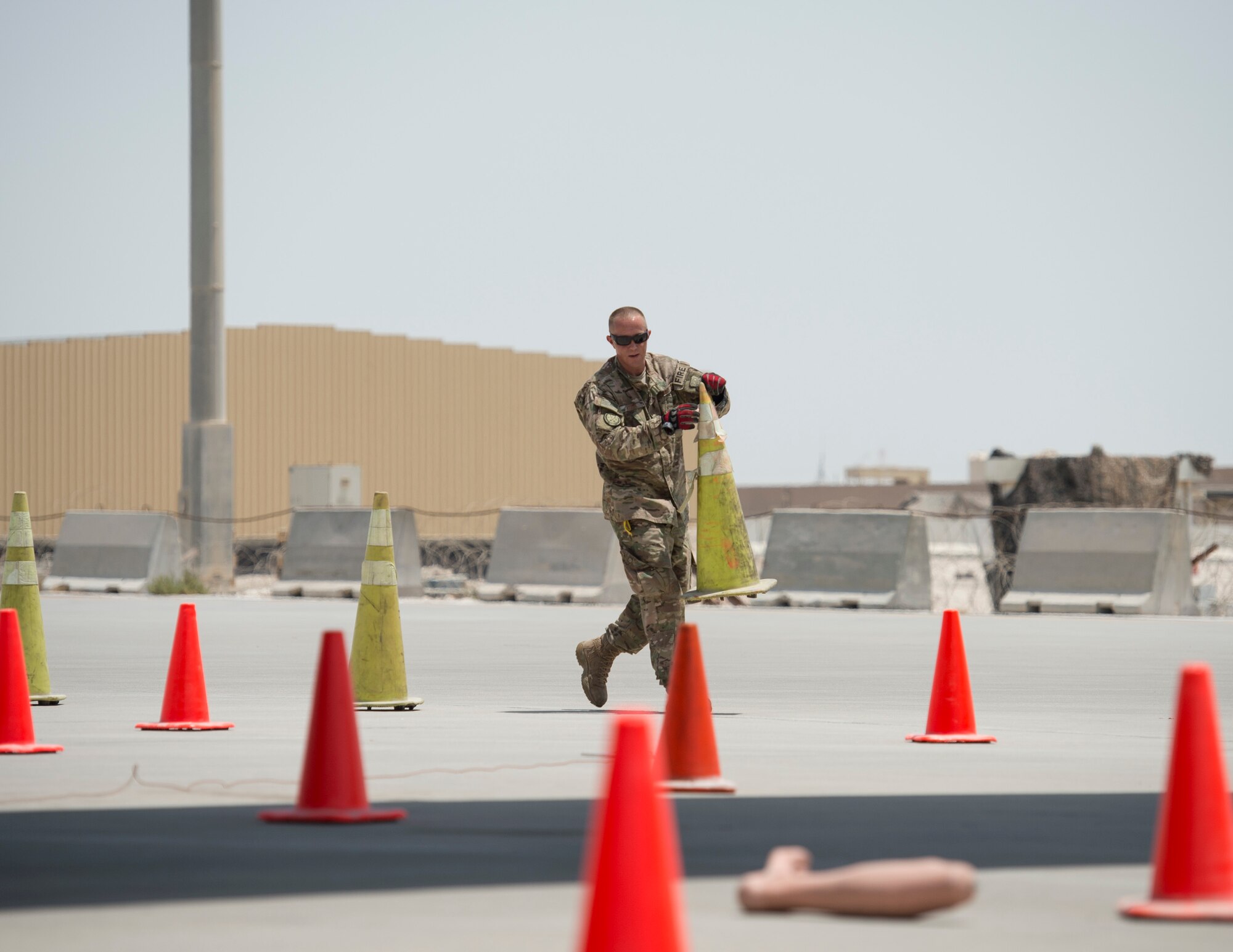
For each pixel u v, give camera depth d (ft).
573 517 126.93
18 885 24.56
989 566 122.31
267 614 105.09
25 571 53.06
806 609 117.29
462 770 37.24
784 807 32.30
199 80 146.00
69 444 272.31
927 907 21.93
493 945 20.89
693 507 207.10
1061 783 35.76
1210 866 22.49
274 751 40.73
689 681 34.65
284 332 278.26
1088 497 151.33
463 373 294.25
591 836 28.14
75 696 54.95
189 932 21.57
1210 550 131.34
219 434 145.38
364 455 283.79
